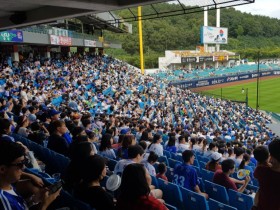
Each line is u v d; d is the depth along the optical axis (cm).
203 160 1077
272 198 381
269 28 14962
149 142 1064
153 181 670
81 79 3219
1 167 314
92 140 917
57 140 779
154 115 2531
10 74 2602
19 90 2045
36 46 3916
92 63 4509
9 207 309
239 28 14038
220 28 8450
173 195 628
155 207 323
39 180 456
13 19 1273
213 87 6650
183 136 1207
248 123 3294
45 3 883
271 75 8431
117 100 2736
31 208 358
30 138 896
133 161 597
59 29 3406
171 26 11169
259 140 1961
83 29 4762
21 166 322
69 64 3862
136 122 1680
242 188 711
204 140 1273
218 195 677
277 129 3225
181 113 3234
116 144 999
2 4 1106
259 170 401
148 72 7138
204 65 8600
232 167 684
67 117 1404
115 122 1529
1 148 313
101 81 3497
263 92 5950
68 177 473
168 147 1141
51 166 742
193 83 6309
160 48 10681
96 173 412
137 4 909
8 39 2503
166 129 1727
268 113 4225
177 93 4494
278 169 385
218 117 3341
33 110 1320
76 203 402
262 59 11956
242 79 7444
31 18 1244
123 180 336
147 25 10606
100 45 4869
